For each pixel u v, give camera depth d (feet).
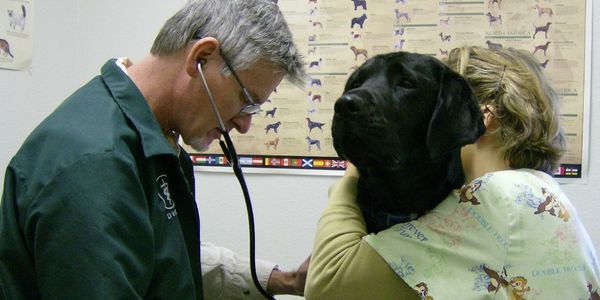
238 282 4.38
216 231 6.31
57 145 2.57
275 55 3.09
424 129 3.35
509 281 2.91
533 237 2.96
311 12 6.08
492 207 3.02
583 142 5.60
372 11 5.98
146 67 3.13
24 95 5.88
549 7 5.68
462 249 2.97
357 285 3.06
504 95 3.38
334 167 6.05
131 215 2.55
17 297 2.55
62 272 2.36
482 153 3.49
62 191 2.43
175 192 3.11
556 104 3.50
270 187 6.19
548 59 5.68
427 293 2.92
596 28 5.63
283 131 6.14
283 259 6.16
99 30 6.59
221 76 3.02
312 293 3.22
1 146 5.62
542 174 3.31
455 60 3.74
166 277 2.83
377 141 3.16
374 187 3.44
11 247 2.55
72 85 6.56
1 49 5.60
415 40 5.90
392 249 3.03
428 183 3.36
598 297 3.04
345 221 3.40
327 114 6.06
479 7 5.79
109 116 2.75
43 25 6.10
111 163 2.55
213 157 6.29
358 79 3.58
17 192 2.57
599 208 5.57
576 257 2.99
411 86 3.34
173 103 3.10
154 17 6.48
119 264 2.43
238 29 2.99
